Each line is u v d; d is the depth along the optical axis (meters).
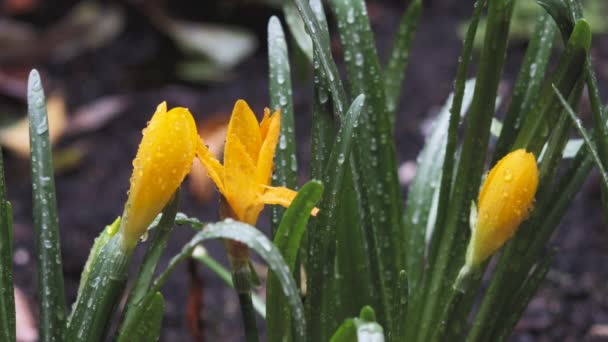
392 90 0.50
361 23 0.45
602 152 0.41
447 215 0.44
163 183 0.37
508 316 0.44
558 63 0.40
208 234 0.36
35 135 0.40
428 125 0.95
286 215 0.38
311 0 0.44
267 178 0.37
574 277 0.71
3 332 0.40
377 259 0.44
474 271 0.41
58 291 0.40
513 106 0.43
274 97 0.44
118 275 0.38
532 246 0.43
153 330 0.39
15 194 0.87
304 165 0.88
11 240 0.40
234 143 0.36
